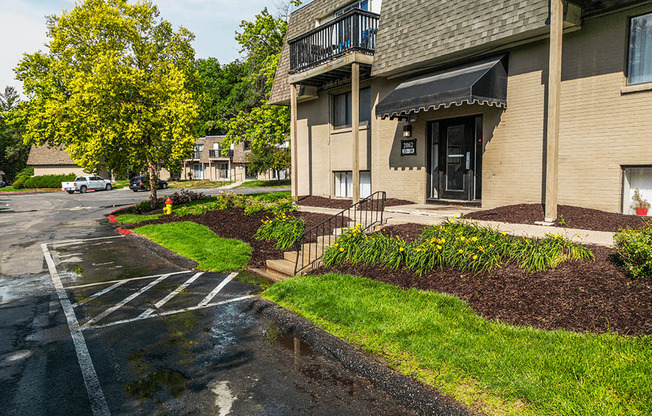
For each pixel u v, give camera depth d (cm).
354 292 564
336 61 1194
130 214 1778
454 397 321
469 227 688
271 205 1252
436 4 1042
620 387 303
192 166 5875
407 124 1194
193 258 890
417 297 521
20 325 545
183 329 522
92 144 1572
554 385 315
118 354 454
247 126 2438
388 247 677
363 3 1368
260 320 546
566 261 524
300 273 717
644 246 450
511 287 497
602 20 792
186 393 369
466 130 1088
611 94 787
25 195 3841
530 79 907
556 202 770
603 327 393
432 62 1061
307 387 375
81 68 1681
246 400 355
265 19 2253
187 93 1694
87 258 966
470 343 396
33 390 378
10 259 979
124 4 1698
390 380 359
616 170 787
